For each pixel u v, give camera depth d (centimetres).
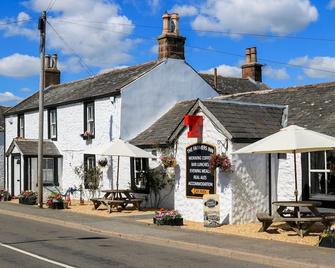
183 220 1705
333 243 1184
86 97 2623
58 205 2230
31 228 1638
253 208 1636
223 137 1605
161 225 1609
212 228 1528
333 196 1633
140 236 1391
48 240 1361
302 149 1373
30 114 3186
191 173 1717
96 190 2566
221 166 1577
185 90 2627
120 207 2186
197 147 1698
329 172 1661
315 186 1692
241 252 1121
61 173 2853
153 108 2512
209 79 3231
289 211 1485
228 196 1591
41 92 2320
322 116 1795
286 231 1445
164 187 2181
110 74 2888
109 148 2047
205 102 1673
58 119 2888
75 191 2605
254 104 1762
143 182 2292
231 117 1655
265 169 1677
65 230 1593
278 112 1802
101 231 1530
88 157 2650
